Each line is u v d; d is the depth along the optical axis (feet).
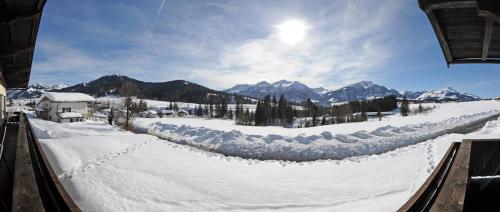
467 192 17.39
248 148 59.82
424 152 48.08
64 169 35.78
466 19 18.22
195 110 372.99
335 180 36.55
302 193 31.48
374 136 67.10
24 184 13.58
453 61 26.45
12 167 24.62
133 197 28.84
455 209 11.37
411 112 245.24
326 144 59.98
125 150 48.49
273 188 33.40
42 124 108.58
